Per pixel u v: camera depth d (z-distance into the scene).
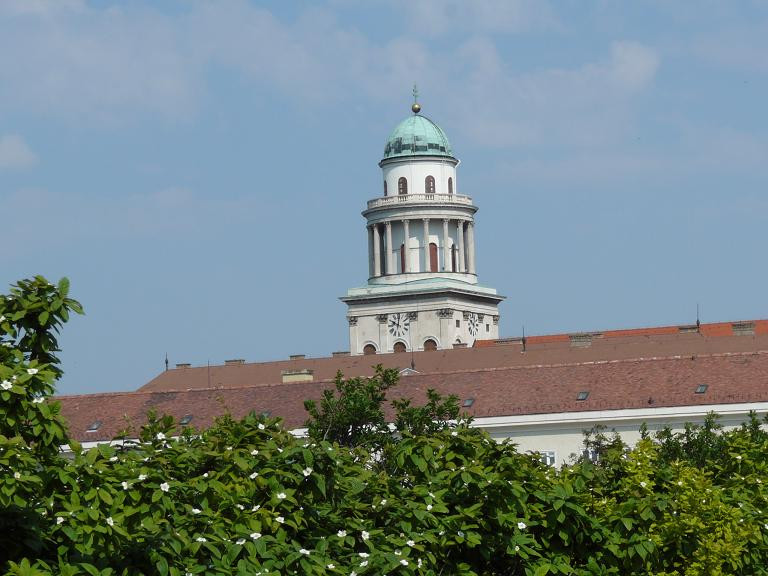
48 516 71.56
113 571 71.88
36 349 72.88
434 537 84.38
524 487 90.00
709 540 94.00
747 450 112.88
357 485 84.56
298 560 77.06
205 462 82.25
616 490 96.88
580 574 90.31
